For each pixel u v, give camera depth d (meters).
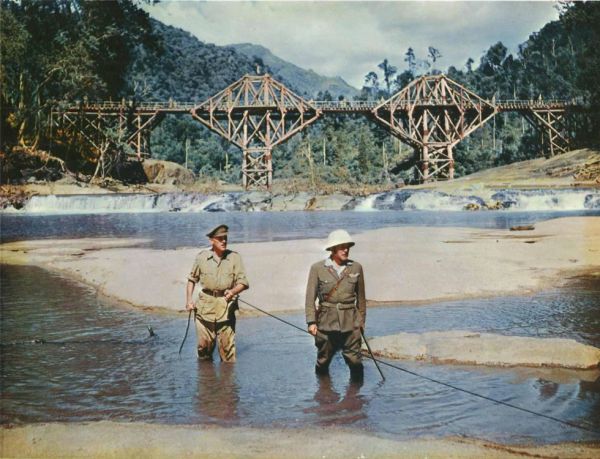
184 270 13.62
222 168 142.50
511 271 13.15
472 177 71.56
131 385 6.04
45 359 7.09
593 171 60.50
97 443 4.54
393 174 112.50
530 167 71.75
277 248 17.59
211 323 6.95
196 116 76.38
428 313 9.37
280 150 136.62
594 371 6.35
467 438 4.58
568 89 133.38
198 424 4.95
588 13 81.31
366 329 8.34
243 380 6.19
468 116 85.88
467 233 22.97
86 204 54.12
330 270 6.28
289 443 4.47
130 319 9.42
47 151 71.25
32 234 27.11
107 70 84.12
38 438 4.61
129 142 78.19
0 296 11.50
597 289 11.25
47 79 72.75
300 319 9.30
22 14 75.81
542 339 7.20
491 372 6.34
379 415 5.11
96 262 15.70
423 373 6.34
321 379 6.21
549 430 4.73
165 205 54.28
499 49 187.38
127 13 85.12
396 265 13.84
